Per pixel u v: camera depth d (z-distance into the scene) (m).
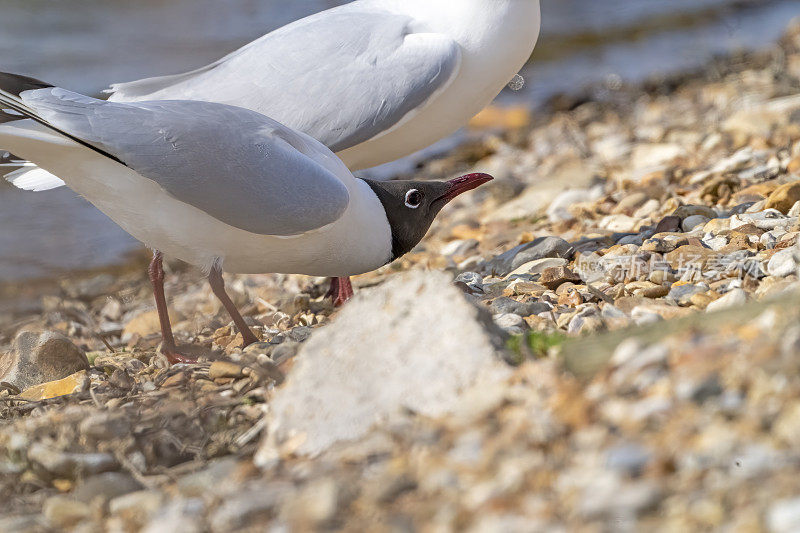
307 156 9.89
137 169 9.22
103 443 7.71
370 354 7.46
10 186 21.03
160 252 10.77
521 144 22.72
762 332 6.53
